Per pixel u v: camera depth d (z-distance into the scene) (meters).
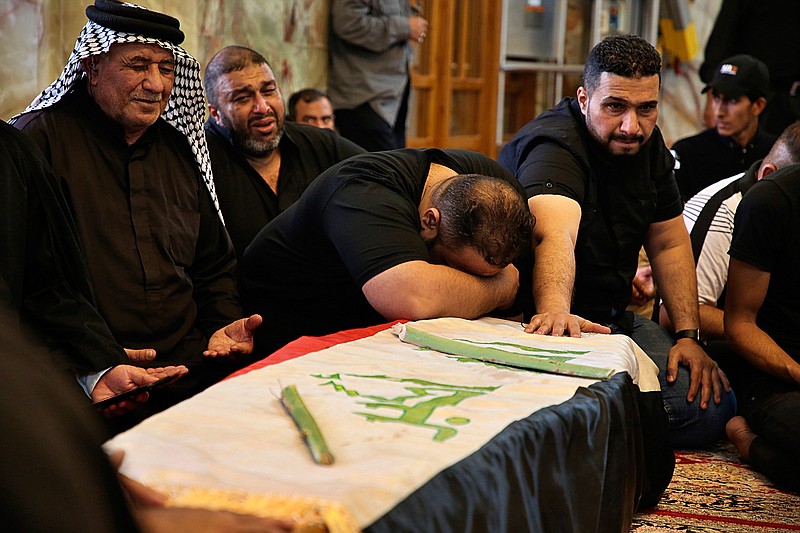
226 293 3.17
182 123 3.18
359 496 1.17
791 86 6.90
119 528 0.88
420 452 1.36
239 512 1.11
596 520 1.71
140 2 3.96
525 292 2.90
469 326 2.33
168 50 2.98
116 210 2.97
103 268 2.91
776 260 3.17
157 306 2.98
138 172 3.03
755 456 2.99
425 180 2.69
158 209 3.05
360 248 2.47
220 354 2.88
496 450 1.43
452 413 1.57
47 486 0.81
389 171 2.63
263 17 5.32
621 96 3.09
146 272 2.97
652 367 2.45
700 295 3.59
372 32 5.70
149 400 2.82
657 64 3.11
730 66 5.01
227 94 3.61
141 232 2.99
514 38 8.00
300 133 3.87
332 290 2.88
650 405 2.38
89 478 0.85
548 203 2.94
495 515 1.37
